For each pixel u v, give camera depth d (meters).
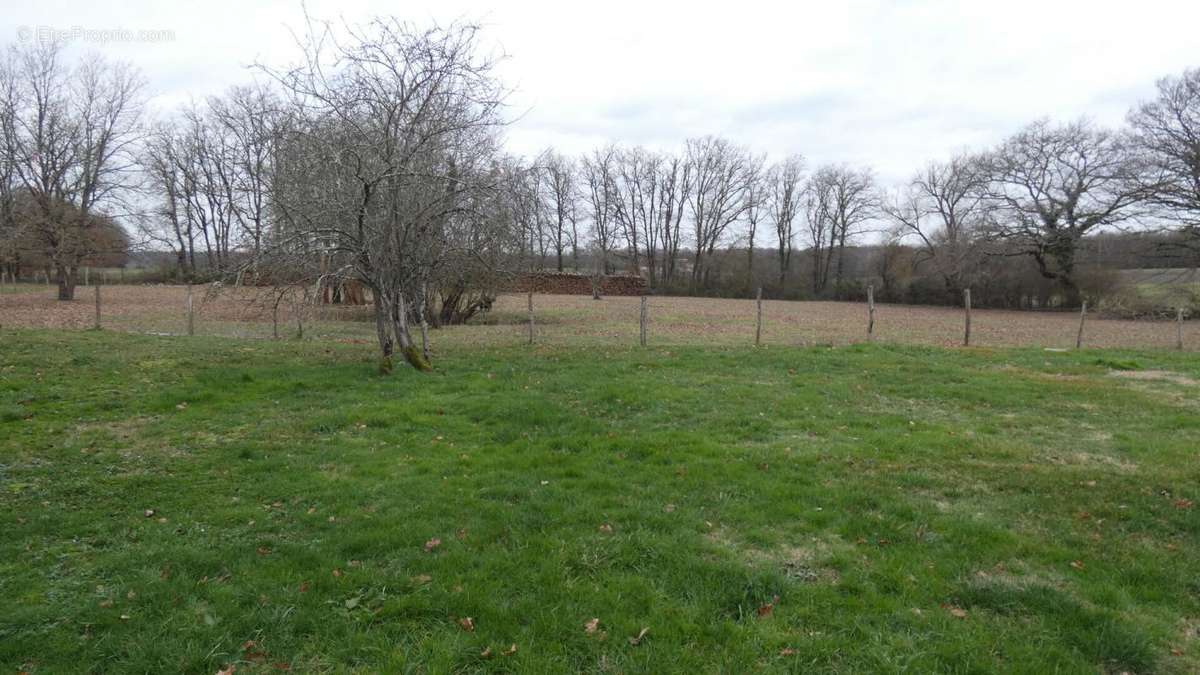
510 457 7.14
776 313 37.78
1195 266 40.41
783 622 4.02
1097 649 3.79
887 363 13.41
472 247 12.94
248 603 4.21
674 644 3.79
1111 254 44.09
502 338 18.83
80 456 7.13
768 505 5.83
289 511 5.74
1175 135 36.59
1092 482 6.48
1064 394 10.74
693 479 6.45
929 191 56.88
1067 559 4.89
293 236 10.48
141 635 3.83
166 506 5.84
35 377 10.83
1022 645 3.81
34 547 5.00
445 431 8.28
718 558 4.82
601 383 10.92
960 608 4.25
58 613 4.05
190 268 54.25
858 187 68.81
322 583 4.45
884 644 3.80
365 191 10.46
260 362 12.92
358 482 6.41
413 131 10.99
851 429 8.48
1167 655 3.80
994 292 49.12
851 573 4.62
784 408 9.47
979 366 13.62
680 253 78.12
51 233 33.34
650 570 4.64
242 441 7.80
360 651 3.72
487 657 3.68
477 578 4.48
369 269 11.45
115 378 10.98
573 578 4.53
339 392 10.34
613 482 6.35
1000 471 6.82
